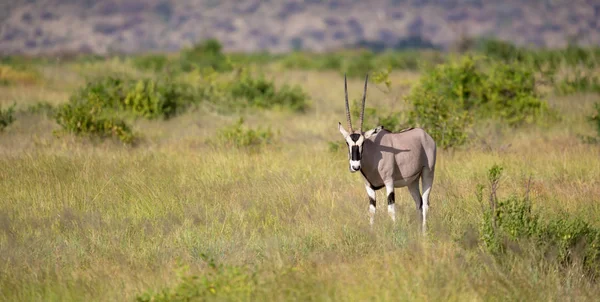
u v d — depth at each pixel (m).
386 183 36.25
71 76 118.38
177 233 34.88
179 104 79.00
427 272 27.78
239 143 58.53
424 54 134.62
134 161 50.75
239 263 30.66
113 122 61.56
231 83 90.12
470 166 49.59
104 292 27.48
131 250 33.06
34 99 86.69
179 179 46.16
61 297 27.00
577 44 113.94
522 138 62.16
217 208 39.41
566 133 63.69
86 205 40.00
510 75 71.69
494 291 27.34
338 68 161.75
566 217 34.25
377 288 26.41
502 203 32.56
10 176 45.66
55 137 60.59
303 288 26.31
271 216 37.97
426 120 58.00
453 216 36.41
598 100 79.75
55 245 33.88
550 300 27.16
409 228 34.97
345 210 38.50
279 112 81.31
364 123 58.34
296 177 46.81
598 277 30.55
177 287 26.80
